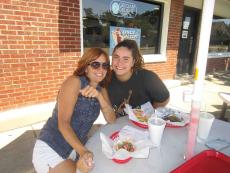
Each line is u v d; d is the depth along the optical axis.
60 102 1.53
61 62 3.95
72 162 1.64
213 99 5.59
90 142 1.44
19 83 3.57
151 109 1.92
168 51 6.04
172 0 5.65
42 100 3.89
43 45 3.67
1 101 3.46
